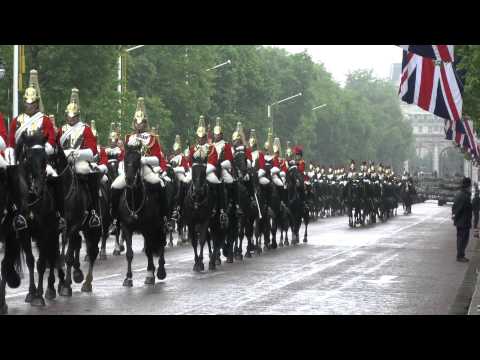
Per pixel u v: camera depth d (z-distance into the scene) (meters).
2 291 32.75
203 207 48.97
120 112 118.88
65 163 36.53
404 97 54.53
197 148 49.12
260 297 37.94
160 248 42.94
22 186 33.72
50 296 36.69
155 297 37.50
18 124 34.75
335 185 138.50
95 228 39.19
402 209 175.38
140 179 41.09
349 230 96.50
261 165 64.00
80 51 106.56
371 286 42.91
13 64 95.50
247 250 60.50
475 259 60.44
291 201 72.94
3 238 34.25
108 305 35.00
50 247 35.62
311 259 58.44
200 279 45.06
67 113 39.22
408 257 61.25
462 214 59.00
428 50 48.88
